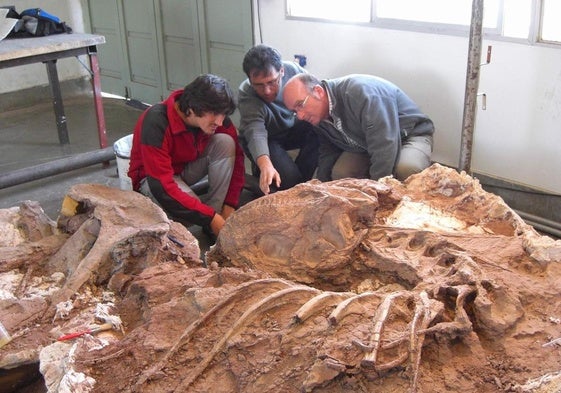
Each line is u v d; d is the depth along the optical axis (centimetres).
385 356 137
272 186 401
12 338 192
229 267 209
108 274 220
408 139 359
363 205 211
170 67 604
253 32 502
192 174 351
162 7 578
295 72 383
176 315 170
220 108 292
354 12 427
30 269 229
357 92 324
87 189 254
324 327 147
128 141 399
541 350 153
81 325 183
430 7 383
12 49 408
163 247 224
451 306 164
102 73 698
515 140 360
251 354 149
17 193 440
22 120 615
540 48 331
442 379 142
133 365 155
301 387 137
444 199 240
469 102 327
